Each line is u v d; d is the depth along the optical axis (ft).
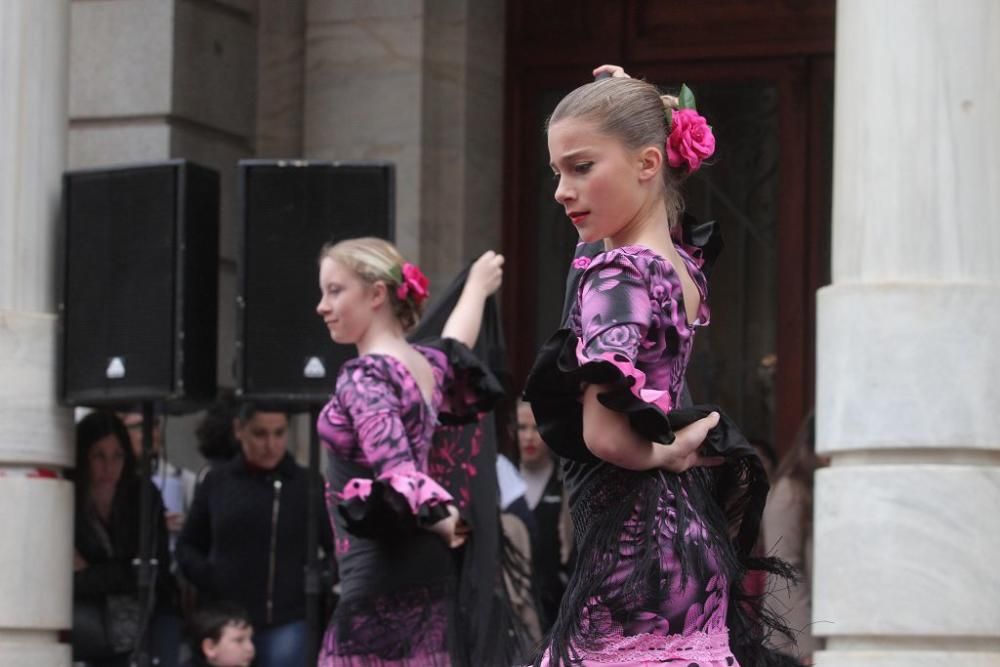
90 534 53.16
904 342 43.91
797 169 66.54
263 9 67.36
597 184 22.35
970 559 43.16
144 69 62.85
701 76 67.87
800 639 49.62
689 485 22.66
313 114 66.64
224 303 64.95
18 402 51.37
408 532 37.73
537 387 21.85
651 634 22.09
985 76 44.34
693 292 23.07
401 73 65.77
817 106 66.64
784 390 66.18
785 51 66.85
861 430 44.16
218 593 52.54
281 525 52.80
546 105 68.95
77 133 63.46
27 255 52.21
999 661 43.16
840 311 44.65
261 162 50.85
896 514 43.50
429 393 39.47
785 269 66.44
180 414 55.21
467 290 43.75
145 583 50.47
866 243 44.80
